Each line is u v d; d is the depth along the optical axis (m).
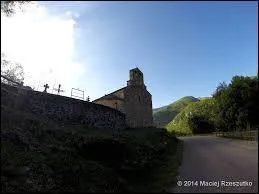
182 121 65.62
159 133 32.62
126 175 16.33
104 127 35.19
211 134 42.12
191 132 49.00
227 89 39.09
